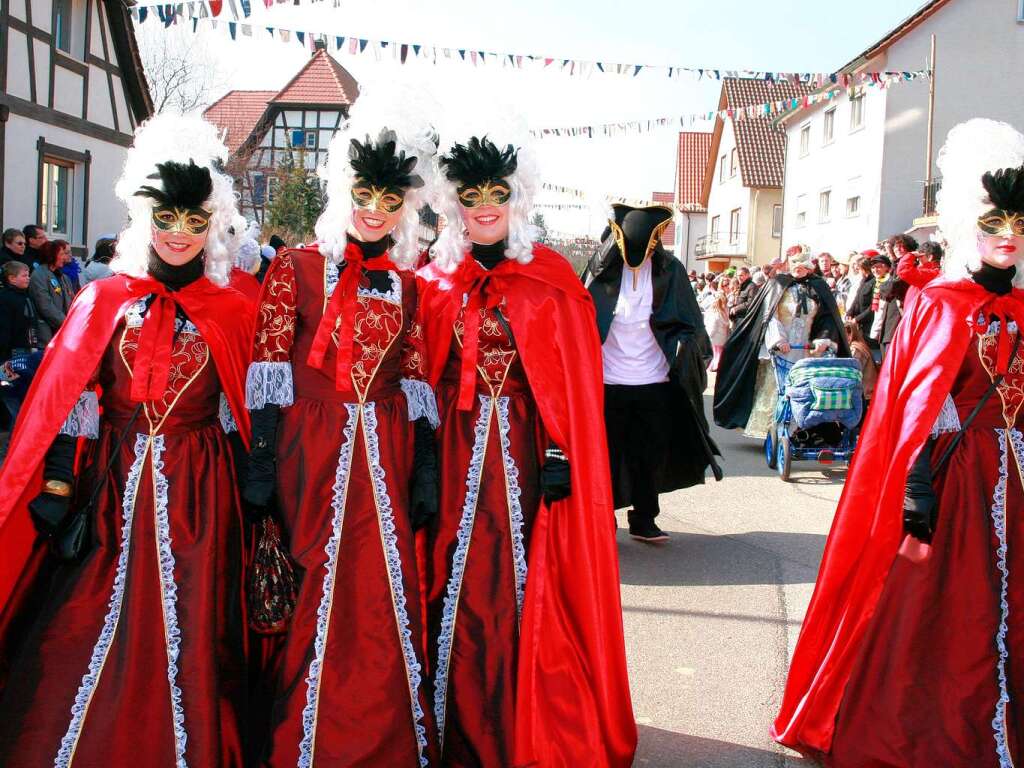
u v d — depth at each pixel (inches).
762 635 180.2
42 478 113.1
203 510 115.9
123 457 115.0
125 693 107.9
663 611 193.0
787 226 1200.2
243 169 919.0
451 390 129.9
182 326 118.0
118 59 674.8
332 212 119.3
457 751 124.8
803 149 1149.7
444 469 128.3
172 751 108.3
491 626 125.2
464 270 129.4
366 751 110.8
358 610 113.7
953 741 117.4
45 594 119.7
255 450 114.6
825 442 322.7
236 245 133.6
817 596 133.7
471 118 126.7
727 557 230.7
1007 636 120.8
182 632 111.0
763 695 154.8
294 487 115.3
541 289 128.3
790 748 136.6
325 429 115.3
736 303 618.2
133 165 117.1
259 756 115.5
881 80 477.1
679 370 225.1
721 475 236.5
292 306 116.8
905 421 124.6
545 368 126.7
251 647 125.2
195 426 118.4
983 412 125.3
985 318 124.6
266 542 121.4
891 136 898.1
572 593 124.6
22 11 565.3
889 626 123.9
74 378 112.8
